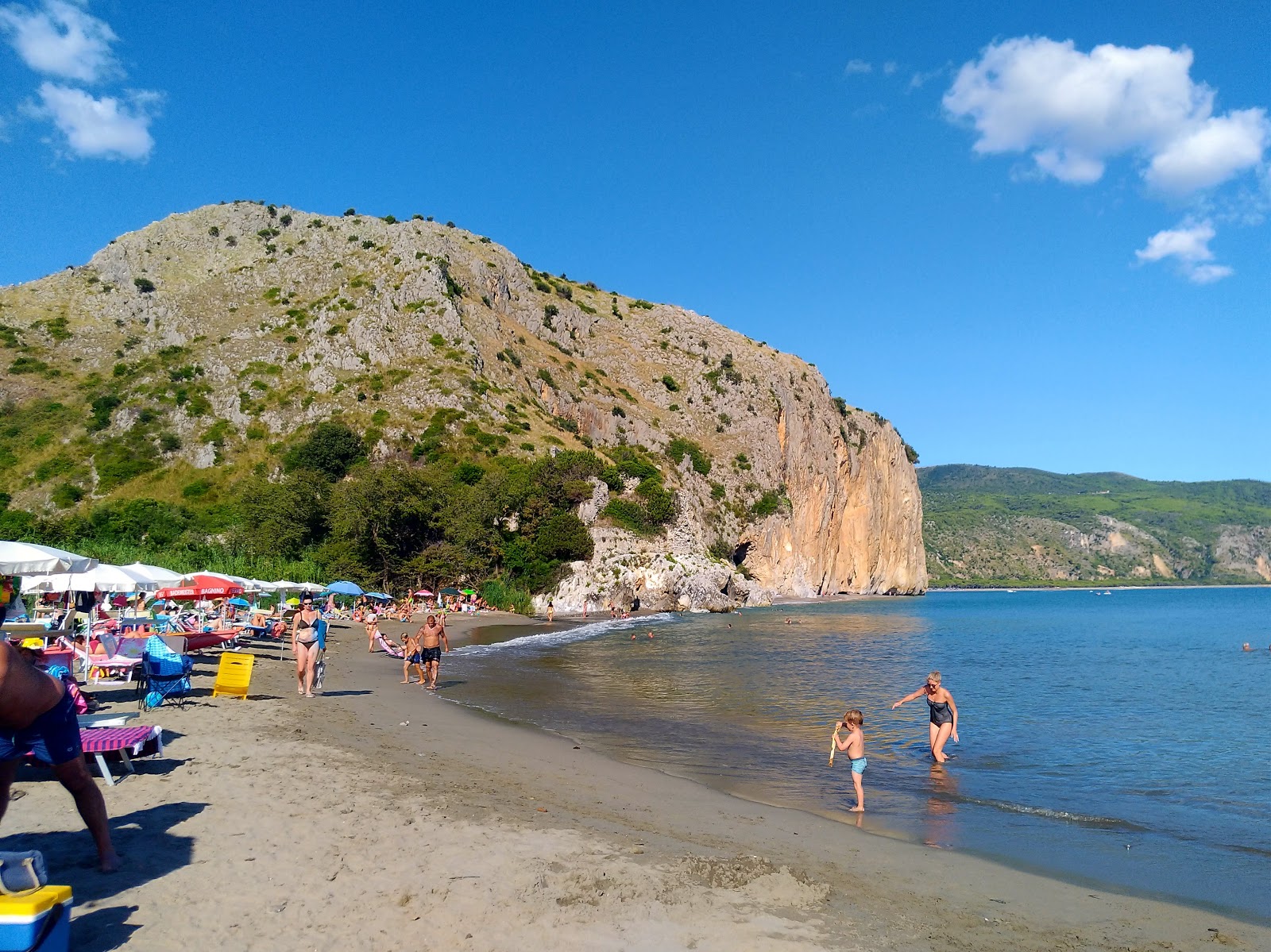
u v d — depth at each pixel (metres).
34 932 4.61
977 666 32.94
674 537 76.81
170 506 67.25
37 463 71.81
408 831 8.41
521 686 22.97
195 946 5.59
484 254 116.94
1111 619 77.69
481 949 5.86
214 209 115.25
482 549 63.62
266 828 8.20
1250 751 15.88
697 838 9.11
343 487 62.91
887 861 8.78
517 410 86.44
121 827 7.96
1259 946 6.85
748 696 22.42
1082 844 9.80
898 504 137.00
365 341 87.38
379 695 19.17
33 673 6.13
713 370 121.38
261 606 45.62
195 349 88.69
